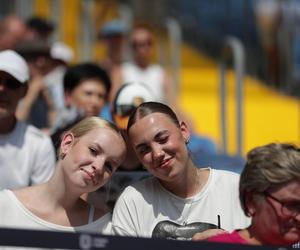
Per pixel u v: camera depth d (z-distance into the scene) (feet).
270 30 100.01
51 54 58.70
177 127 31.86
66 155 30.96
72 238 23.67
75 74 48.08
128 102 39.32
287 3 97.96
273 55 99.96
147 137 31.27
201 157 50.78
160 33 95.30
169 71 88.89
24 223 30.91
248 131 85.35
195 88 95.50
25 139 40.19
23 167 39.86
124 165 36.32
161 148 31.22
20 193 31.48
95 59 90.27
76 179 30.42
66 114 48.34
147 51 69.92
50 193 31.35
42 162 40.45
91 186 30.53
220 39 104.73
